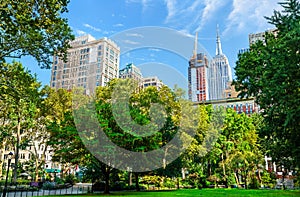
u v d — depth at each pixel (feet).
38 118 97.60
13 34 37.55
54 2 40.98
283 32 38.60
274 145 50.98
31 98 49.55
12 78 48.11
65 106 89.10
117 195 44.09
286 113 36.27
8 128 96.58
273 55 37.06
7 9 35.94
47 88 89.92
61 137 51.85
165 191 59.52
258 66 44.73
